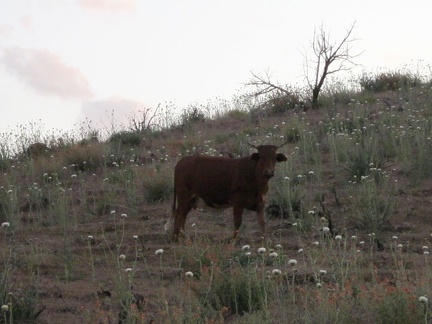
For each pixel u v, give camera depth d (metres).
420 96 44.22
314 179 31.64
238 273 17.17
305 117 43.69
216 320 15.46
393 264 20.50
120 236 25.86
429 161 30.73
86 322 16.08
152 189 31.47
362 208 25.89
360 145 32.09
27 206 31.16
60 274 20.69
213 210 25.39
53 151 42.09
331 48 47.59
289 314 15.84
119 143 40.38
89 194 32.88
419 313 14.68
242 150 36.91
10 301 15.80
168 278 19.69
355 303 15.62
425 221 25.62
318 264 19.69
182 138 43.19
